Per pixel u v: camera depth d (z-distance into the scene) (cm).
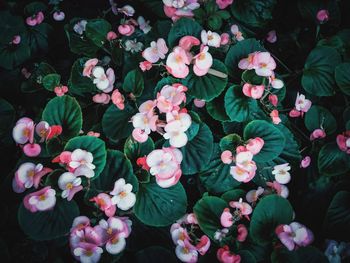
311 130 44
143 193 37
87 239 34
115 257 34
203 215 37
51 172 35
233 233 37
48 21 53
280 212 38
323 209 42
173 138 36
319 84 46
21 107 46
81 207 37
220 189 39
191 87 40
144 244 37
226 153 38
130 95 40
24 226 34
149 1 50
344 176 43
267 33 53
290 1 56
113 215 35
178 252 35
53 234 34
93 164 36
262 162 40
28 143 37
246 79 40
